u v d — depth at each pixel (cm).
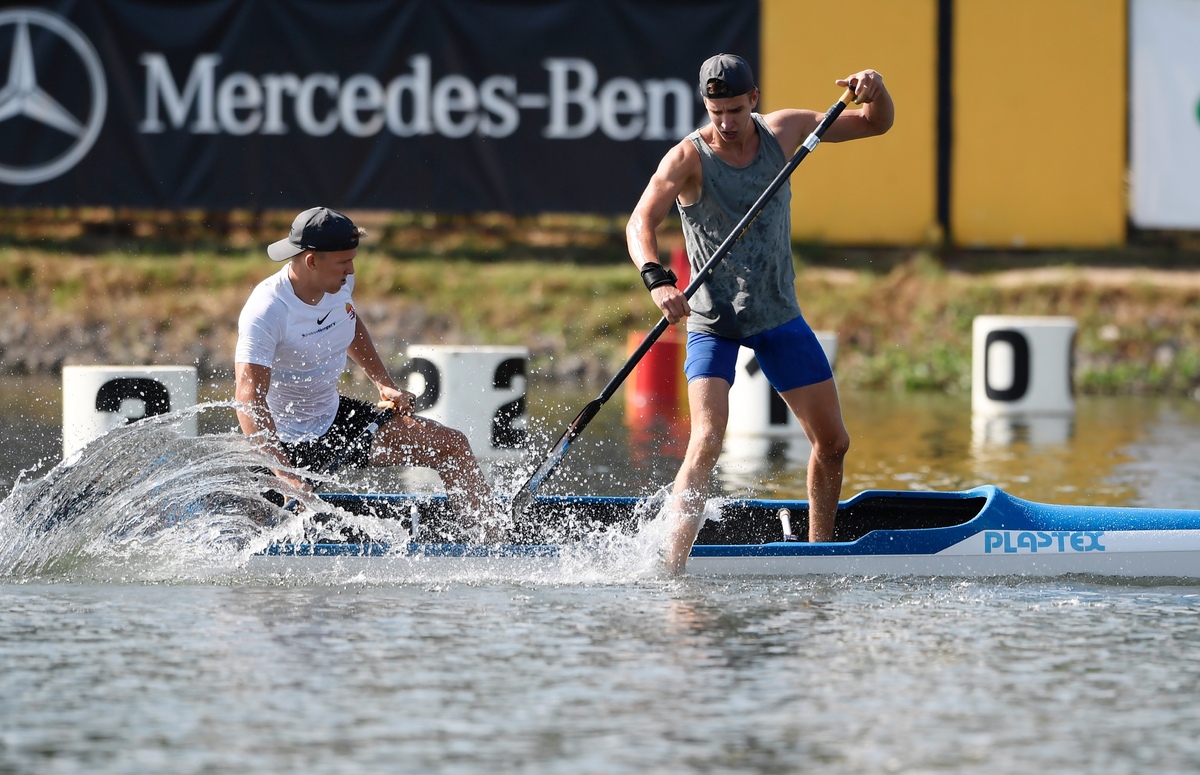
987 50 5447
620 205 5416
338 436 2177
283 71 5353
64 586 1969
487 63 5366
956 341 5256
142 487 2119
